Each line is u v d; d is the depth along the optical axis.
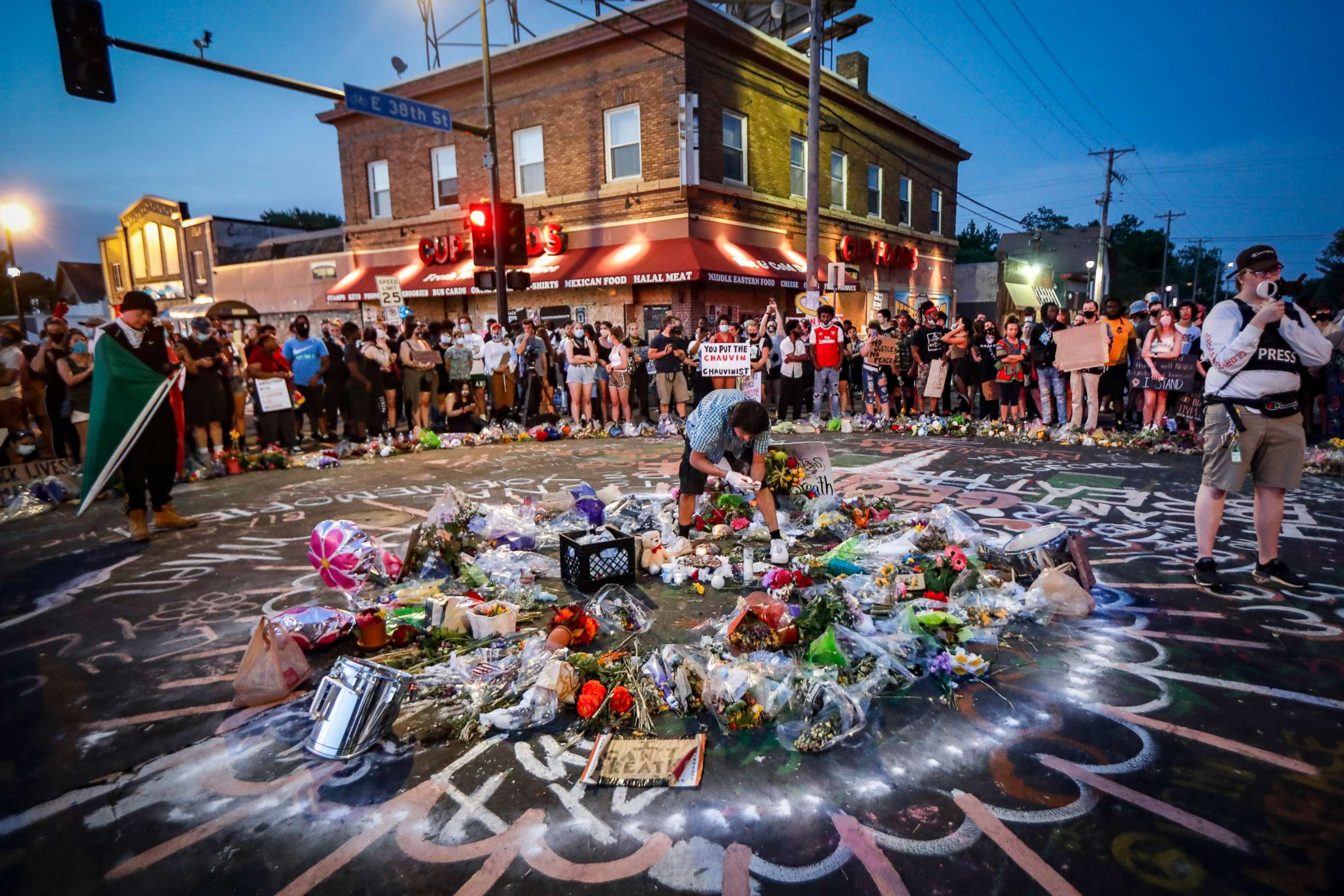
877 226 21.73
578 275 15.86
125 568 5.02
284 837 2.32
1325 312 8.88
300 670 3.27
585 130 16.23
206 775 2.65
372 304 20.45
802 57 17.64
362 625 3.55
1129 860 2.12
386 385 11.38
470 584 4.30
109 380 5.46
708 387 12.47
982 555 4.45
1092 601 3.83
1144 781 2.48
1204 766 2.55
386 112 10.23
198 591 4.54
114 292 31.73
